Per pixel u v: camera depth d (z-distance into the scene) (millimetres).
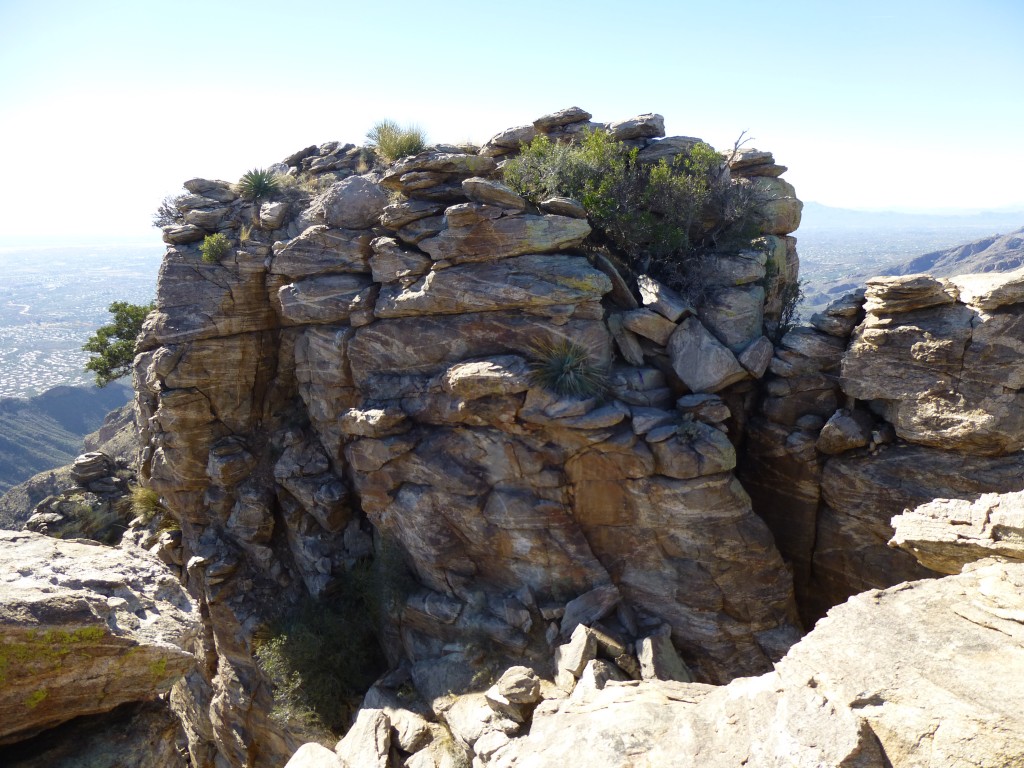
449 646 20984
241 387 27328
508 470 20641
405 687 20516
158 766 7941
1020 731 7035
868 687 8203
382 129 30516
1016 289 17438
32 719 7375
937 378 18656
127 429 65375
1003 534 10219
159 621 8188
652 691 13000
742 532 19750
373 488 22953
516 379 19719
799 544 21750
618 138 26672
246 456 27203
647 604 19969
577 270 20594
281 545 27125
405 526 22438
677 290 23094
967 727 7316
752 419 22266
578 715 12781
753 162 25547
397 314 22438
